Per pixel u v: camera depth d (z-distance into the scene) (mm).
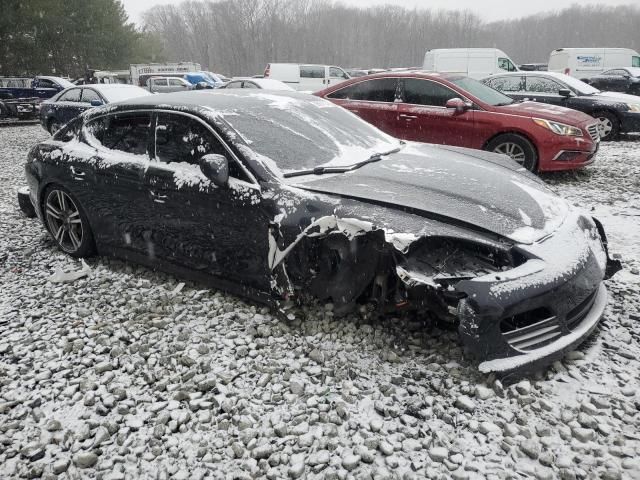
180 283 3701
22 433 2398
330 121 3973
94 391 2652
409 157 3746
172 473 2141
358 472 2111
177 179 3402
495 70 19297
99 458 2244
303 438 2268
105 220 3984
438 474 2078
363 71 28844
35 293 3768
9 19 33438
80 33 39500
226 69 88000
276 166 3199
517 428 2299
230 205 3154
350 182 3125
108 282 3891
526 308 2486
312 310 3219
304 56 89188
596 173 7516
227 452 2242
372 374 2703
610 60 21719
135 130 3812
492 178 3352
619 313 3244
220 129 3328
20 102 16688
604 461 2121
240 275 3273
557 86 10766
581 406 2418
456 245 2676
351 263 2807
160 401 2574
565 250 2736
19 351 3031
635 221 5188
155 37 58250
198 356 2898
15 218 5691
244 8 84250
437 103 7430
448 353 2814
